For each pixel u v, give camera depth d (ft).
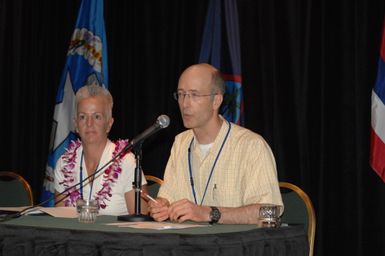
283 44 16.93
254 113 17.42
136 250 7.66
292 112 16.67
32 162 21.33
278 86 16.92
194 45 18.53
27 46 21.33
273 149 16.94
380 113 14.74
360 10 15.66
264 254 8.41
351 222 15.67
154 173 18.97
